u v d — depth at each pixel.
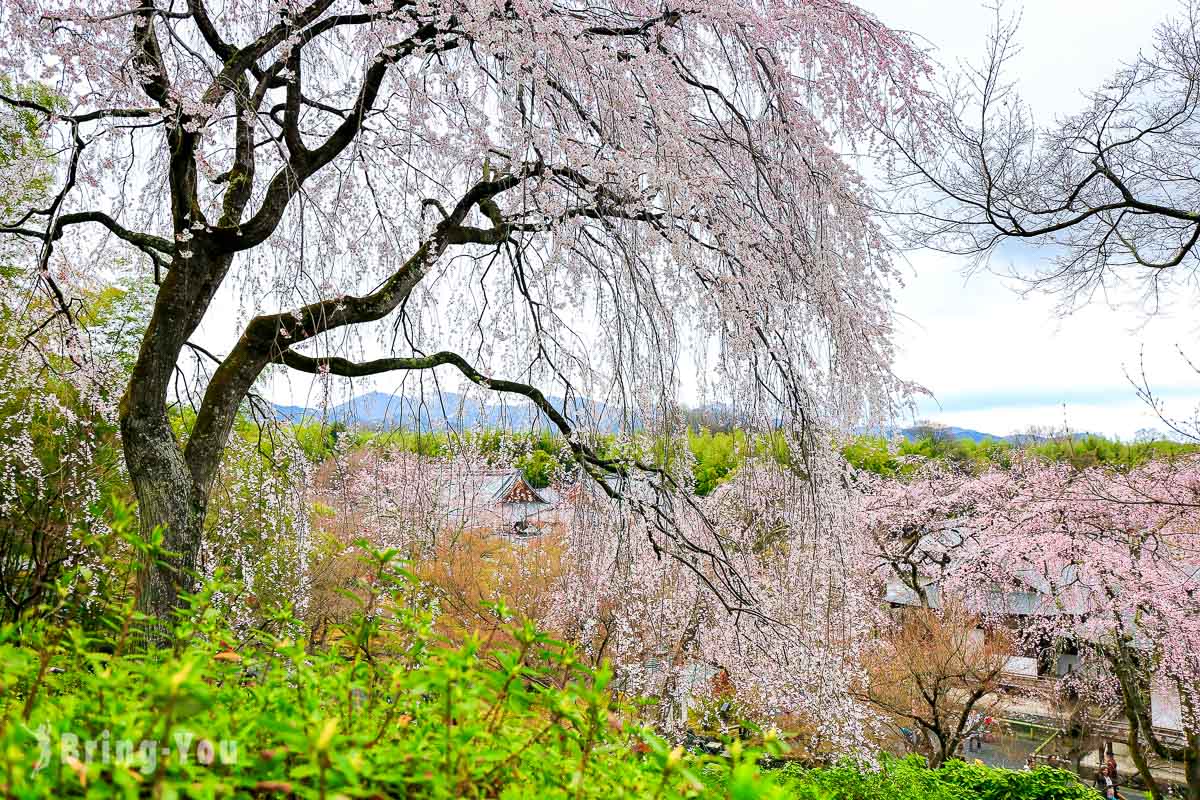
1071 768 13.60
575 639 6.25
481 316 4.79
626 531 4.48
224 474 6.59
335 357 4.15
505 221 4.05
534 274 4.44
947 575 11.30
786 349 3.81
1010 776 8.88
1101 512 8.87
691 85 3.89
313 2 3.68
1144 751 11.80
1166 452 9.77
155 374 3.70
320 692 1.14
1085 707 12.79
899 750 12.82
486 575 6.49
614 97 3.36
